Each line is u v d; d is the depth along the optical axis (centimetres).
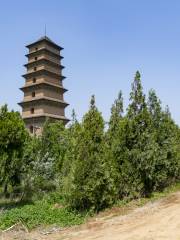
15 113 2058
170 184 2756
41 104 4856
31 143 2917
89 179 1825
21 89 5122
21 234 1481
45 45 5038
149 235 1348
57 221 1655
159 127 2769
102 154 1912
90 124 1952
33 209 1842
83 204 1834
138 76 2388
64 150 2975
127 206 1944
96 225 1581
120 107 2694
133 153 2186
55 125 3331
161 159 2522
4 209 1898
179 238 1280
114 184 1958
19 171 2128
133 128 2256
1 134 1919
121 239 1317
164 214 1694
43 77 4978
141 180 2211
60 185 2370
